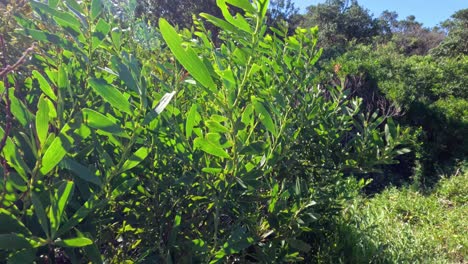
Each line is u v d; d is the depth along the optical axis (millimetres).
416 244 4738
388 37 30375
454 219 6250
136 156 1372
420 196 7418
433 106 10648
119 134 1307
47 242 1126
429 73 12695
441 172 9195
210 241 1798
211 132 1604
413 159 9367
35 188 1250
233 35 2039
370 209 5625
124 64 1424
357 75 11078
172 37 1330
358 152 2605
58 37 1698
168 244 1614
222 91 1574
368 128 2678
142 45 2857
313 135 2453
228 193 1767
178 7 12383
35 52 1915
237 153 1586
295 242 2002
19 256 1120
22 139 1325
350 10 29328
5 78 1189
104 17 2385
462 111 10688
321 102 2568
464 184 7660
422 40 30062
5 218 1133
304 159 2494
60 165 1222
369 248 3910
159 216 1746
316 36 2434
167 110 1658
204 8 12305
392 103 10172
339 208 2678
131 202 1732
